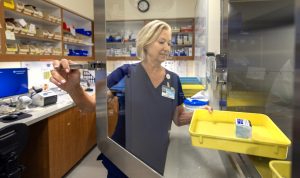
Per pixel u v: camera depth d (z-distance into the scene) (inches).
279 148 27.9
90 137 137.8
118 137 38.2
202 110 41.5
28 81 112.7
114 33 43.6
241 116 40.0
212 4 51.2
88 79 108.7
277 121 37.0
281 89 40.7
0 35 86.0
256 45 47.1
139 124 38.9
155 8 59.5
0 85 92.5
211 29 51.8
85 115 129.7
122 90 39.1
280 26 42.6
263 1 46.3
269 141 28.4
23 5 98.3
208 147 31.9
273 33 44.0
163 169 33.9
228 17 49.2
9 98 99.4
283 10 42.0
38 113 91.4
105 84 36.4
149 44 36.9
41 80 123.8
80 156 124.6
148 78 39.4
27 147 96.0
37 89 112.7
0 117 84.2
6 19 94.0
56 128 99.8
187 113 42.4
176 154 37.2
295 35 11.0
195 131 34.4
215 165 35.1
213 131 34.5
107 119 37.5
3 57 87.7
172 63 44.3
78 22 160.7
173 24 65.7
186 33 66.5
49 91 115.6
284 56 41.5
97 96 38.1
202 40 59.4
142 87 39.5
